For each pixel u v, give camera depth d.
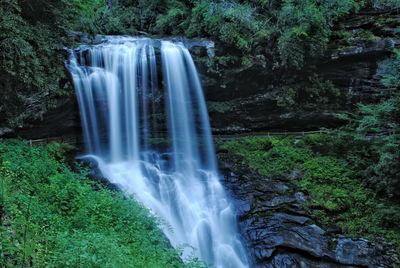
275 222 9.55
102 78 10.66
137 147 11.46
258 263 8.90
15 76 7.57
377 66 11.37
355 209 9.82
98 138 10.82
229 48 11.37
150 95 11.41
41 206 6.55
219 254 9.27
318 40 11.15
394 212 9.38
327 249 8.89
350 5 11.38
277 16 11.60
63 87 9.74
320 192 10.25
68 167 9.11
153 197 9.93
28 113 9.07
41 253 5.16
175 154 11.54
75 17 10.89
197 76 11.48
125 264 5.60
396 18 11.38
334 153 11.38
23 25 7.88
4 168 7.21
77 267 4.94
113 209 7.43
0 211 5.62
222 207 10.16
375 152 10.65
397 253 8.76
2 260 4.51
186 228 9.56
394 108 9.41
